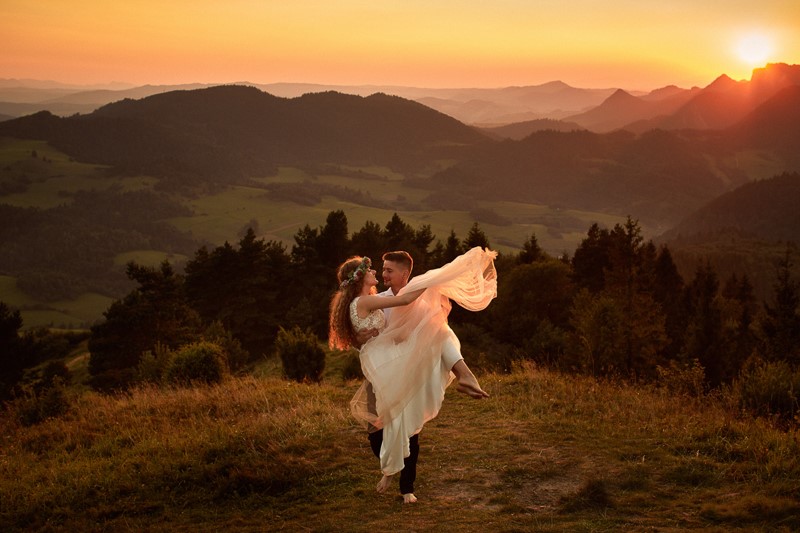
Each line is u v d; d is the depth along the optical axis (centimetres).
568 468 603
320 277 6669
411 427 511
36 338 7375
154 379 2067
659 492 539
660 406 837
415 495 555
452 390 1007
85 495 640
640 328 3275
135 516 581
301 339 2058
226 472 655
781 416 848
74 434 930
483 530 469
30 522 589
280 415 866
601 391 966
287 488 607
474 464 630
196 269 6594
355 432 770
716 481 559
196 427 891
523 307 5716
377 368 505
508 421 789
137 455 760
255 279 6069
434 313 517
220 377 1516
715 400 922
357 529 487
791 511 475
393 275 533
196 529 529
